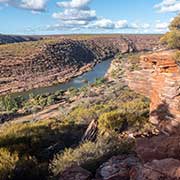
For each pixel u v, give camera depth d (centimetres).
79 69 15000
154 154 909
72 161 1377
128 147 1412
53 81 11769
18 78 12138
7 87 10819
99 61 18938
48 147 1838
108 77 9200
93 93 6081
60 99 7075
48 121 2862
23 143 1716
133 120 2050
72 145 1975
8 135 1836
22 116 5788
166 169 764
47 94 7938
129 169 998
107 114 2142
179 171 747
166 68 1777
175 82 1681
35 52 15562
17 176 1230
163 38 2819
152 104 1897
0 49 16162
